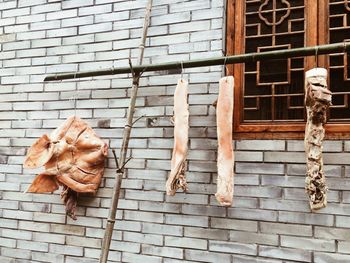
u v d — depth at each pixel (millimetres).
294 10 3139
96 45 3771
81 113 3771
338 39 3023
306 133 2588
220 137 2822
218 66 3289
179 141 2898
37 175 3545
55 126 3873
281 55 2697
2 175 4035
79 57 3832
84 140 3484
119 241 3463
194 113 3326
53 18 3984
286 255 2932
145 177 3439
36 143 3363
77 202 3662
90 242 3584
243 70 3234
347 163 2846
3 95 4137
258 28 3236
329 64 2996
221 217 3150
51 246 3734
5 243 3928
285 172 3006
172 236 3289
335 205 2844
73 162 3459
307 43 3059
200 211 3219
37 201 3846
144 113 3510
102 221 3562
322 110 2484
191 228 3234
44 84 3963
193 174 3271
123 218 3475
